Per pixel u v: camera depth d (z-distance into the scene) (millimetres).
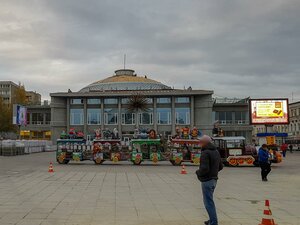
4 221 8961
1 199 12242
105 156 32344
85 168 26781
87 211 10273
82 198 12539
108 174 21625
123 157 32406
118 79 87375
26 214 9805
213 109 79188
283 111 43844
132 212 10172
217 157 8258
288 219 9508
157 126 73438
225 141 31766
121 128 73875
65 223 8781
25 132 83812
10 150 45844
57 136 74812
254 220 9281
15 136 100688
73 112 75500
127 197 12867
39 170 24344
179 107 73625
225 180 19250
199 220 9203
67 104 75438
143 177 20000
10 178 19000
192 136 33469
